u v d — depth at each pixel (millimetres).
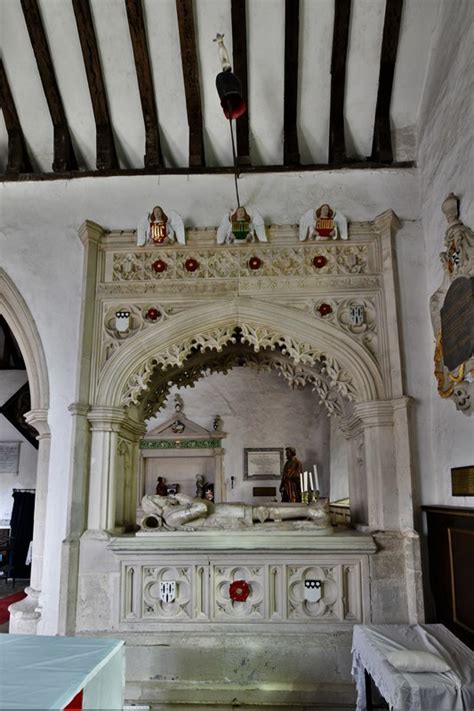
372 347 4484
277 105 4969
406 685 2629
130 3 4465
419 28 4574
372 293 4566
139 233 4723
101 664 2391
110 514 4344
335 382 4473
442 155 4242
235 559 4102
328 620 4008
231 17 4578
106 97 4953
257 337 4586
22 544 9719
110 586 4117
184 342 4570
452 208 3861
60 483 4395
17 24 4707
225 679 3908
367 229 4684
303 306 4578
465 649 3090
